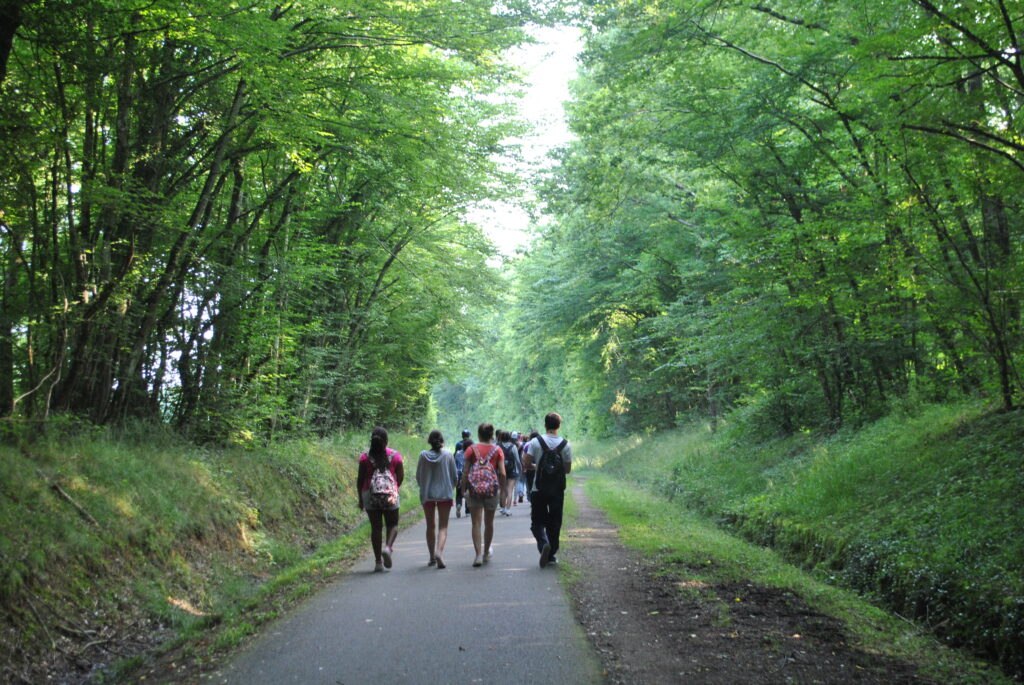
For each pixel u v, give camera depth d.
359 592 7.59
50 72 9.59
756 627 5.92
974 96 9.85
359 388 23.11
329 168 17.59
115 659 6.64
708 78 15.99
